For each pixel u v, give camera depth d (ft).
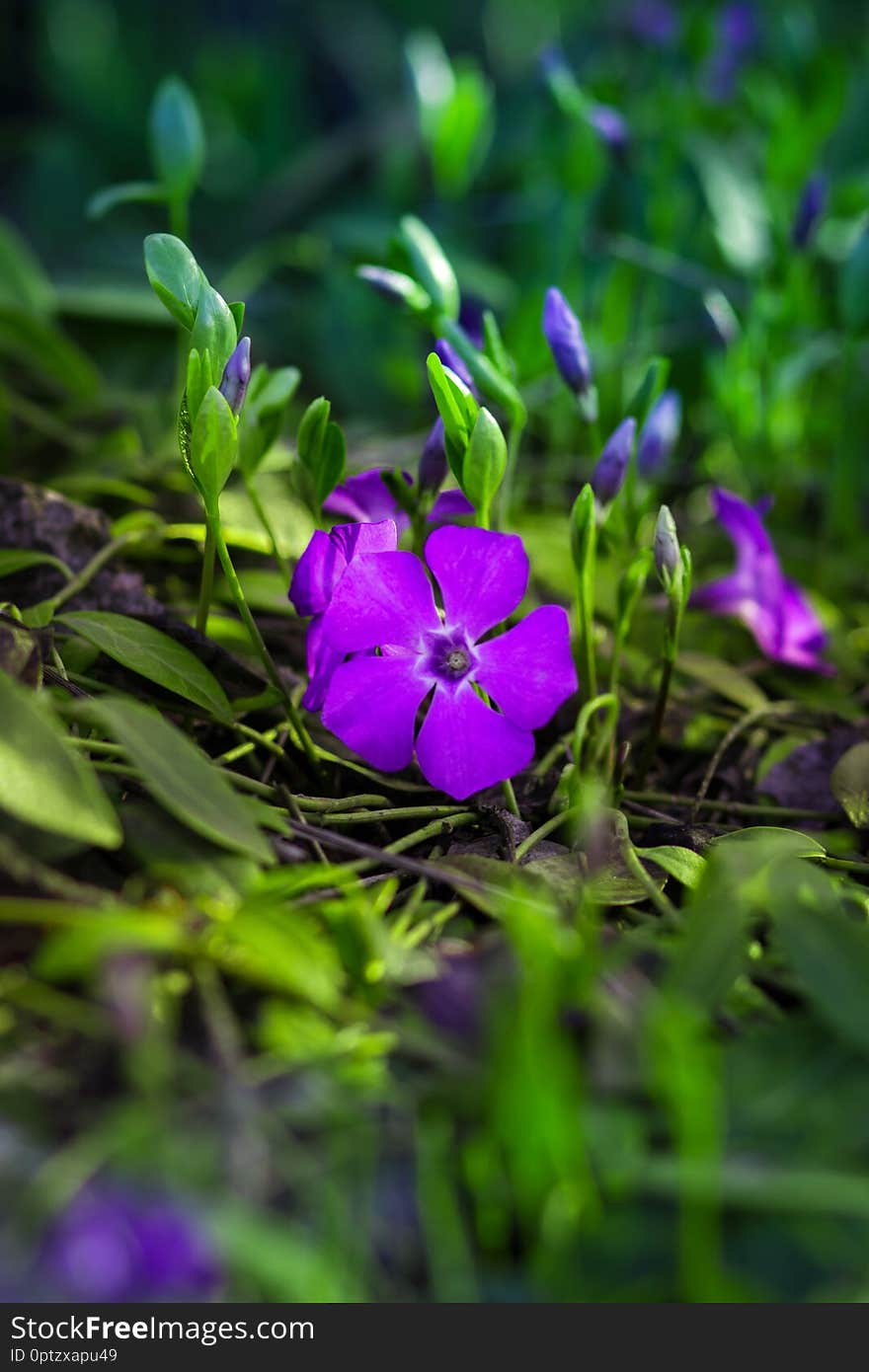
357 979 0.58
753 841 0.65
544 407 1.22
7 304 1.08
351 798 0.70
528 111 1.81
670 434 0.83
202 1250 0.49
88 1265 0.49
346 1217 0.51
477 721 0.67
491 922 0.64
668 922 0.63
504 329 1.32
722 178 1.23
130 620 0.70
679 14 1.52
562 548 0.97
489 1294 0.51
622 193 1.33
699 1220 0.51
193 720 0.73
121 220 1.81
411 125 1.77
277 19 2.33
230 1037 0.55
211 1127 0.52
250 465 0.78
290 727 0.75
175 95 0.88
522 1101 0.50
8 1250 0.49
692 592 0.88
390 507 0.75
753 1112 0.53
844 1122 0.53
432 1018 0.56
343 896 0.61
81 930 0.53
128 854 0.62
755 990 0.60
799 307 1.09
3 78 2.08
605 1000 0.55
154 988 0.54
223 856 0.61
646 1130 0.53
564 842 0.70
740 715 0.86
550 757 0.76
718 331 1.06
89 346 1.35
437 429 0.72
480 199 1.62
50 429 1.05
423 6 2.35
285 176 1.78
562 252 1.22
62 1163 0.51
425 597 0.67
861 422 1.18
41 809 0.56
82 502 0.95
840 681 0.94
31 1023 0.56
